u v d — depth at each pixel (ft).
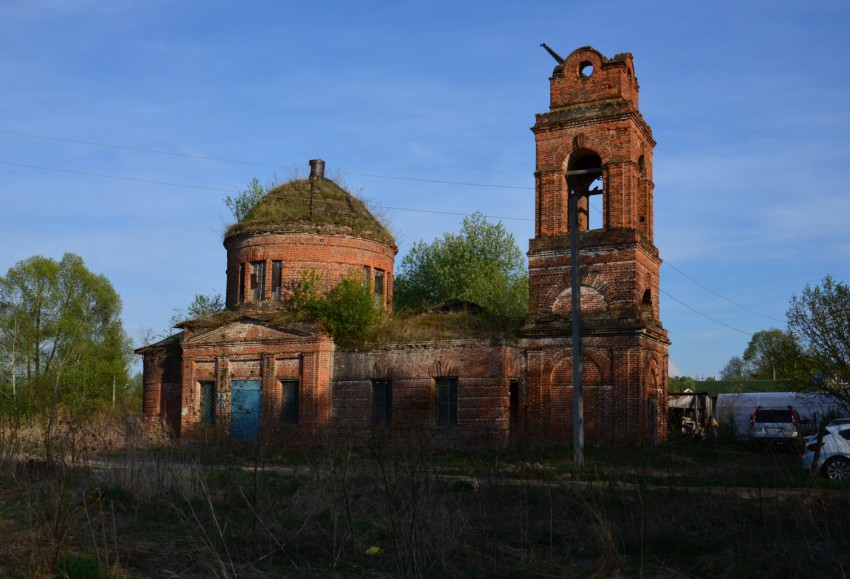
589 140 108.37
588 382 103.30
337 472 49.29
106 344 197.06
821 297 106.32
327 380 112.68
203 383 122.83
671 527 44.57
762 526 44.32
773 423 95.86
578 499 49.16
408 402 107.76
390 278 137.59
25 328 184.55
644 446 85.10
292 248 126.82
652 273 111.65
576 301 82.89
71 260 201.77
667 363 114.83
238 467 66.64
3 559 34.94
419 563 36.55
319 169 139.44
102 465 60.23
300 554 39.11
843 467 73.10
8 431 61.67
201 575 34.24
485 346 104.27
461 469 57.82
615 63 108.58
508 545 41.52
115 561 34.86
